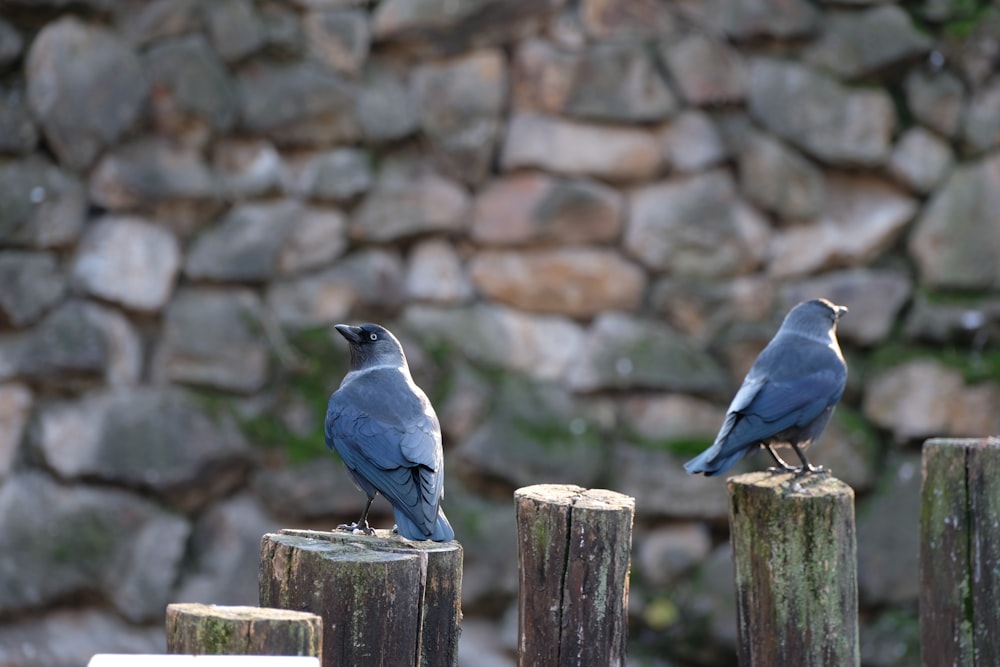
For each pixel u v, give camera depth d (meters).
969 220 11.98
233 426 10.83
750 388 7.65
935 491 6.50
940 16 12.05
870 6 11.99
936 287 12.01
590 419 11.53
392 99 11.51
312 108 11.27
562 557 5.95
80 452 10.55
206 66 10.96
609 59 11.63
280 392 11.04
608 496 6.19
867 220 12.02
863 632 11.50
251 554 10.84
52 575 10.41
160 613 10.62
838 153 11.92
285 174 11.33
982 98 12.05
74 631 10.56
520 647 6.11
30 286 10.55
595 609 5.93
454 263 11.68
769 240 11.94
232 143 11.19
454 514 11.12
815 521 6.13
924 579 6.57
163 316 10.95
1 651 10.34
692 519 11.55
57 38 10.66
